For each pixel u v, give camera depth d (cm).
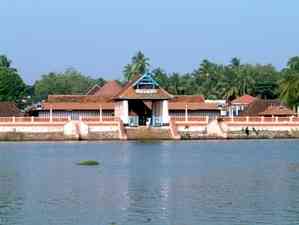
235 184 6894
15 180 7288
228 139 15500
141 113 16250
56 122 15075
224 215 5194
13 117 15012
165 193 6288
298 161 9569
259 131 15712
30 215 5200
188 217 5134
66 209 5447
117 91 18188
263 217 5116
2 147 12988
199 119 15612
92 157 10406
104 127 15250
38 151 11769
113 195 6178
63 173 8012
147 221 5009
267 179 7300
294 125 15825
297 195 6103
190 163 9344
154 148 12550
